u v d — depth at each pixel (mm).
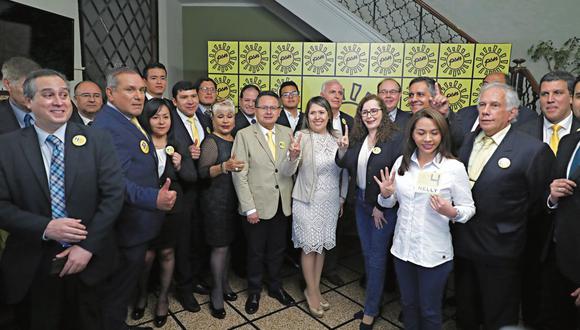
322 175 2303
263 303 2539
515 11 5082
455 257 1919
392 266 2670
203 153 2361
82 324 1618
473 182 1757
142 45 4668
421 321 1844
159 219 1936
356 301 2602
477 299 1910
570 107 1959
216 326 2262
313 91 3854
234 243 2887
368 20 5395
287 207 2434
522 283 2049
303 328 2264
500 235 1701
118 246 1831
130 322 2289
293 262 3133
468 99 3662
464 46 3596
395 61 3705
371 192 2109
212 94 3082
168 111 2168
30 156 1438
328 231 2352
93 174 1541
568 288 1824
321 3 4242
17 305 1552
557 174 1728
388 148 2072
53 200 1473
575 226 1605
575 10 4906
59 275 1467
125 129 1824
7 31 2865
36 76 1426
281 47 3826
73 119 2314
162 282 2262
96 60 4051
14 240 1487
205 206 2363
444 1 5266
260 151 2367
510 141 1702
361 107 2170
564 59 4965
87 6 3889
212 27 5047
